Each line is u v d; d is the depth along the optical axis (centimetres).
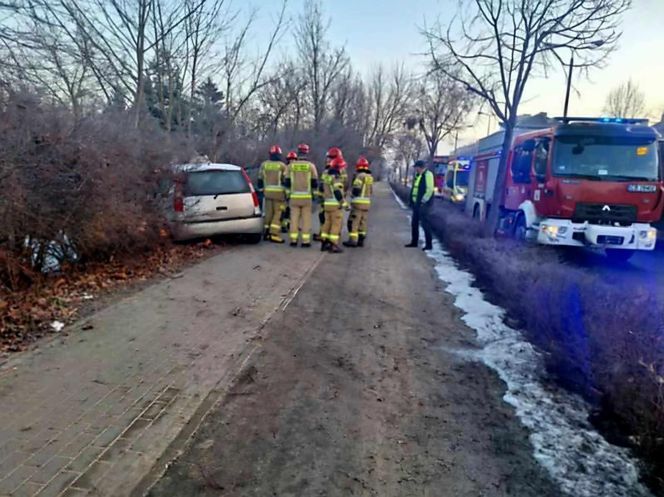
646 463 298
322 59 2598
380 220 1798
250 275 751
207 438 312
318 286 709
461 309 626
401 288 727
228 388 380
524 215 1066
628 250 1033
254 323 530
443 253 1050
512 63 1034
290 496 261
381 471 286
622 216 930
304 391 381
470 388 398
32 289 569
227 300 611
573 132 944
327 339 498
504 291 630
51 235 583
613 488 276
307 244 1048
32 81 657
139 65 1002
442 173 3141
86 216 610
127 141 694
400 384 402
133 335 477
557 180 937
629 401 333
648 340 364
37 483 259
